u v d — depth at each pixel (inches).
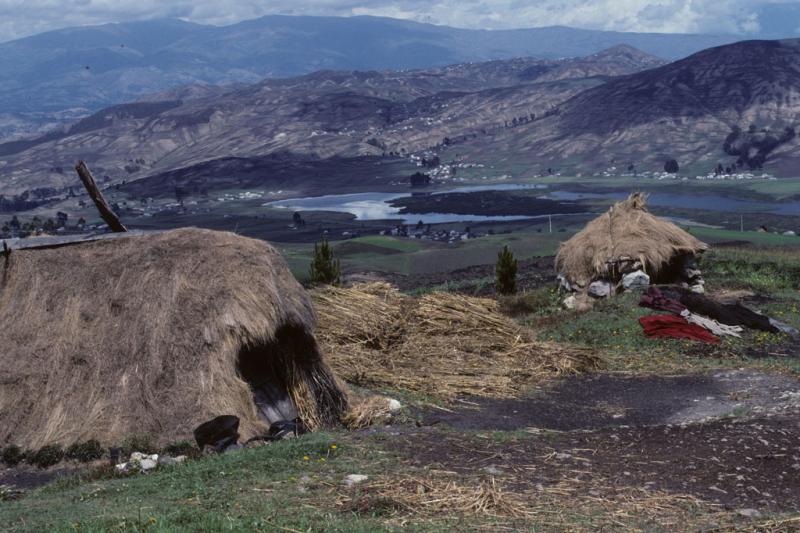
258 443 465.4
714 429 455.5
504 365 706.8
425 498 325.7
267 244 566.9
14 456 472.4
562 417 556.7
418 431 474.0
